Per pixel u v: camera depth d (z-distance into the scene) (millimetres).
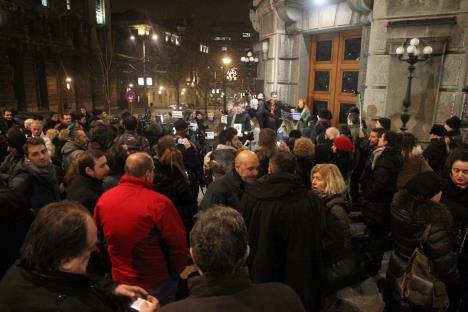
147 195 2221
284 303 1150
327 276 2686
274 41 9898
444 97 6254
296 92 9773
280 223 2129
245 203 2262
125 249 2189
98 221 2314
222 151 3943
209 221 1207
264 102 8711
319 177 2793
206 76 40812
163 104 47875
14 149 3752
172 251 2256
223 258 1119
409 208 2189
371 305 3197
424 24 6258
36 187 2982
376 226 3516
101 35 37000
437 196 2256
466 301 2340
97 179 2660
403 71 6625
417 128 6617
